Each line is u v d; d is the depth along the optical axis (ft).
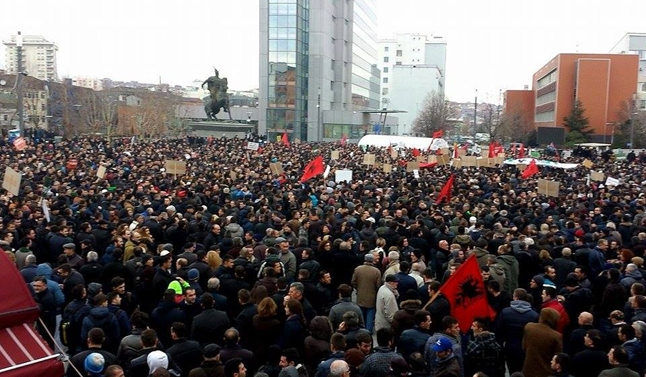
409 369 23.88
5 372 16.94
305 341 27.58
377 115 384.47
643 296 30.14
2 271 18.28
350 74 367.45
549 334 27.14
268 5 305.94
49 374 17.90
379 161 135.95
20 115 141.59
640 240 46.55
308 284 35.37
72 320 29.60
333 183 83.76
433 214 55.16
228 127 255.29
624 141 280.31
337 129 325.21
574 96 335.26
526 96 440.04
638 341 26.45
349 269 41.32
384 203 60.44
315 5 318.86
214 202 64.34
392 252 38.60
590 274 40.42
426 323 27.84
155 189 67.05
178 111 318.65
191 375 22.27
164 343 30.50
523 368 27.76
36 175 81.97
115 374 21.62
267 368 25.13
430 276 35.81
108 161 107.34
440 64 643.45
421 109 445.78
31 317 18.31
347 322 27.40
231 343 25.91
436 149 164.76
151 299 34.53
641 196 75.31
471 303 29.78
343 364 21.79
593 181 101.86
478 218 58.23
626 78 322.14
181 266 35.24
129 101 346.13
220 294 34.32
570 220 53.57
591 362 26.16
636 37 481.46
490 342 27.07
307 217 52.06
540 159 148.77
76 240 44.83
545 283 33.37
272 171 95.04
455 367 24.13
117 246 41.68
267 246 42.29
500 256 38.91
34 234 43.91
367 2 412.98
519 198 68.85
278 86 310.04
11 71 541.75
